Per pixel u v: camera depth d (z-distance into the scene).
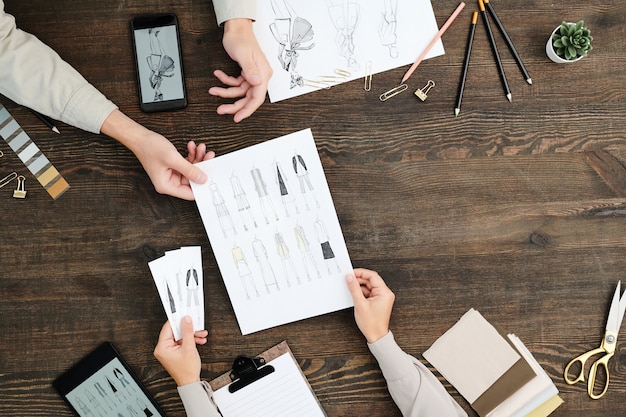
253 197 1.10
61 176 1.11
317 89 1.12
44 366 1.11
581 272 1.13
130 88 1.11
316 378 1.12
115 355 1.10
